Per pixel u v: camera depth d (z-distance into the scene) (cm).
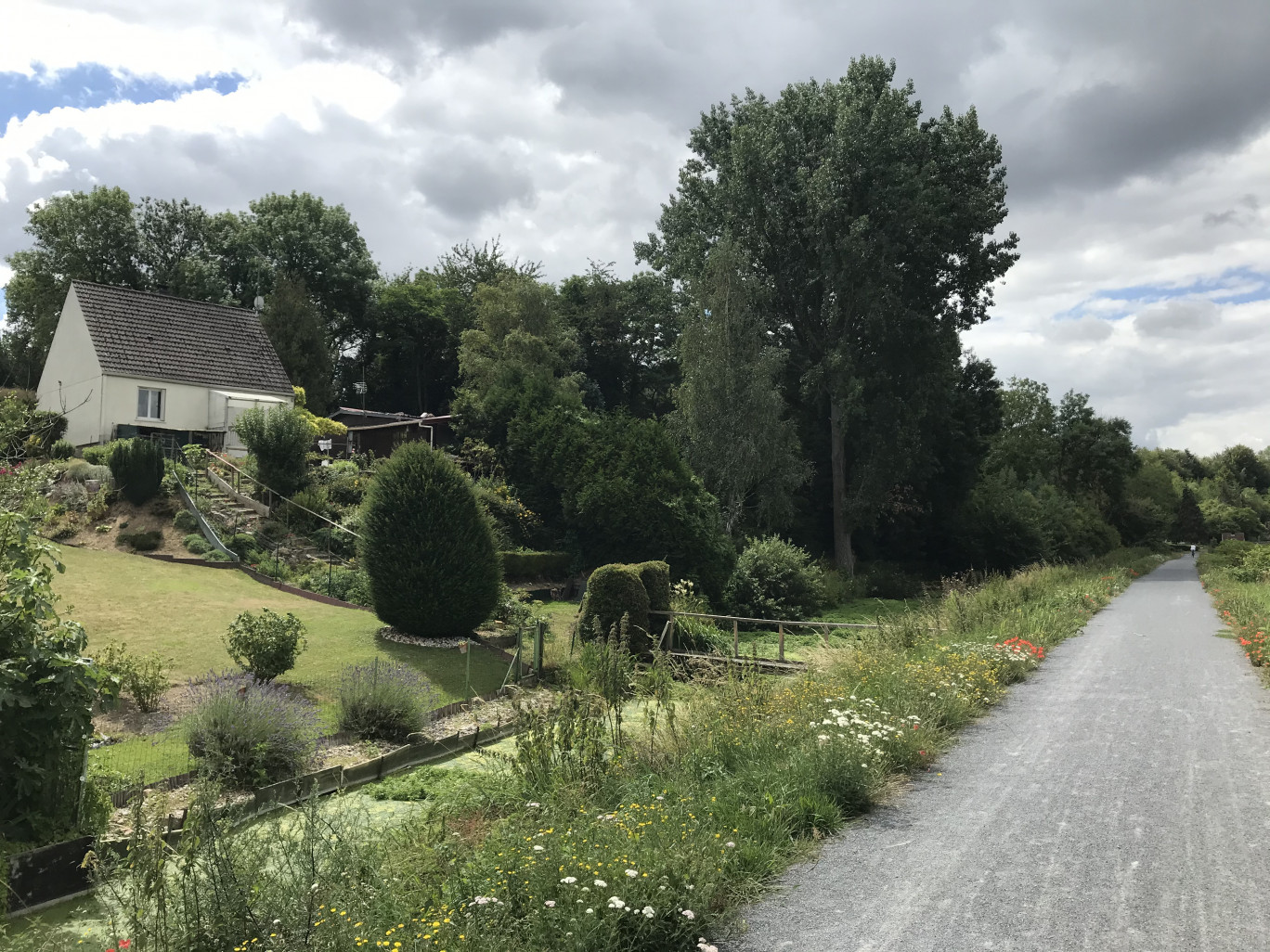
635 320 5712
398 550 1627
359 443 3578
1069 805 666
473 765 1011
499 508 2692
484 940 427
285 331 4322
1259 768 763
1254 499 13450
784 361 3803
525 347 4309
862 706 891
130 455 2225
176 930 439
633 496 2564
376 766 984
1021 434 7088
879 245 3781
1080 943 435
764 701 943
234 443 3125
